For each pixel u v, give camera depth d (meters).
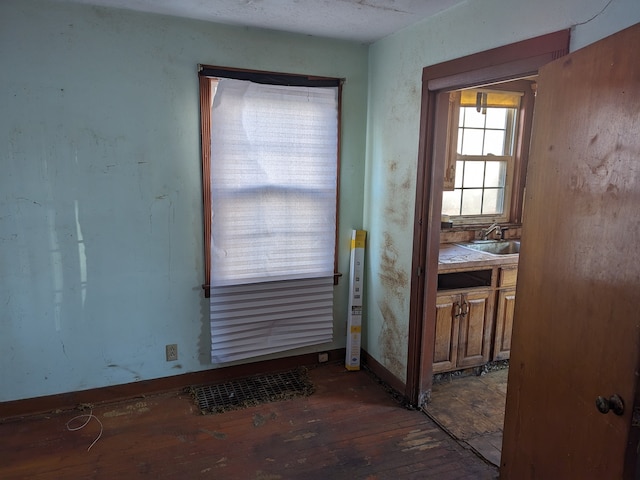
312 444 2.44
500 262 3.09
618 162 1.28
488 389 3.05
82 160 2.52
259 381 3.12
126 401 2.82
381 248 3.12
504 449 1.99
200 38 2.66
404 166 2.81
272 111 2.89
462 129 3.65
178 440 2.45
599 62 1.38
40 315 2.58
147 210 2.71
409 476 2.20
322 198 3.14
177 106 2.68
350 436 2.52
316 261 3.20
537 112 1.74
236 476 2.19
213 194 2.83
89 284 2.65
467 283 3.34
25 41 2.32
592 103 1.41
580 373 1.45
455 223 3.77
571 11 1.72
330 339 3.36
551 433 1.62
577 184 1.47
